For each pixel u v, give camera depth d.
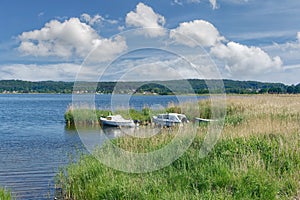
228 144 9.50
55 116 39.03
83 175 8.56
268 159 8.34
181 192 6.48
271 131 10.83
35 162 12.91
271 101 21.62
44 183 9.78
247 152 8.65
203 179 7.15
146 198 6.40
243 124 13.17
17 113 44.59
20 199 8.34
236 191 6.39
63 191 8.65
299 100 22.81
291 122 12.83
